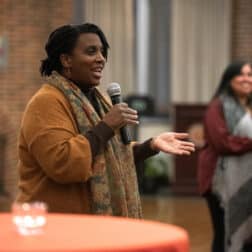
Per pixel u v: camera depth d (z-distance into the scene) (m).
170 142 4.75
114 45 16.30
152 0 16.75
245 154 7.45
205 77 16.47
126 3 16.33
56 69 4.70
